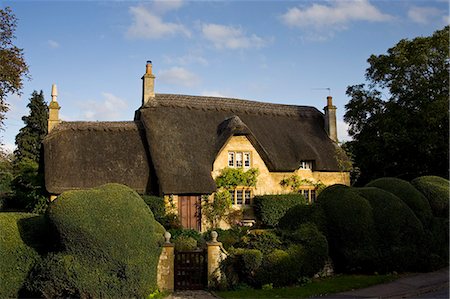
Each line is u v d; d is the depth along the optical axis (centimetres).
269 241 1384
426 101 3047
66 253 1154
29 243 1235
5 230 1223
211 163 2534
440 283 1372
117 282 1150
